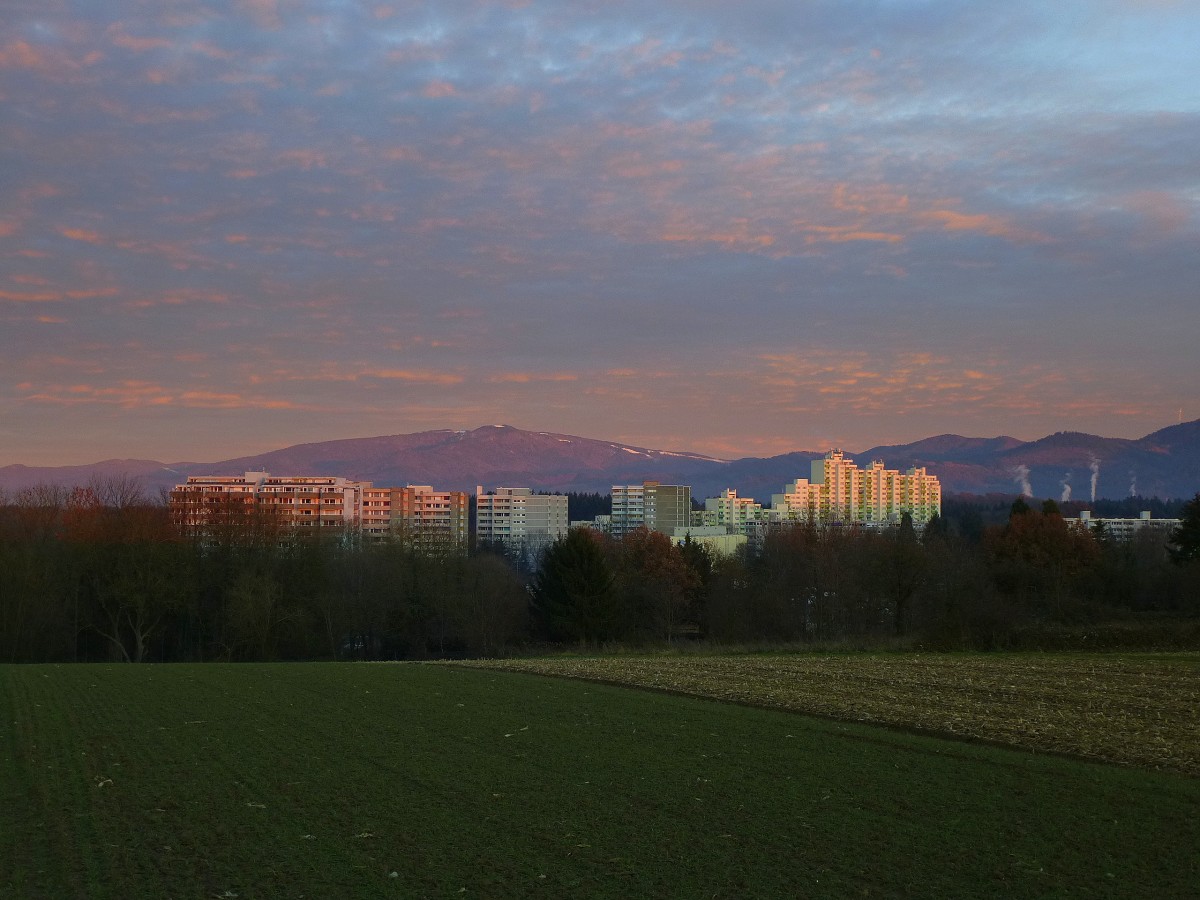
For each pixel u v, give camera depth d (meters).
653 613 101.81
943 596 82.19
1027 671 41.34
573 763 22.19
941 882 13.82
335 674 43.53
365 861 14.98
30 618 79.75
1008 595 86.94
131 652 90.19
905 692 33.91
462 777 20.78
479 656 94.12
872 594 91.44
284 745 24.81
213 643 89.88
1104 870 14.21
